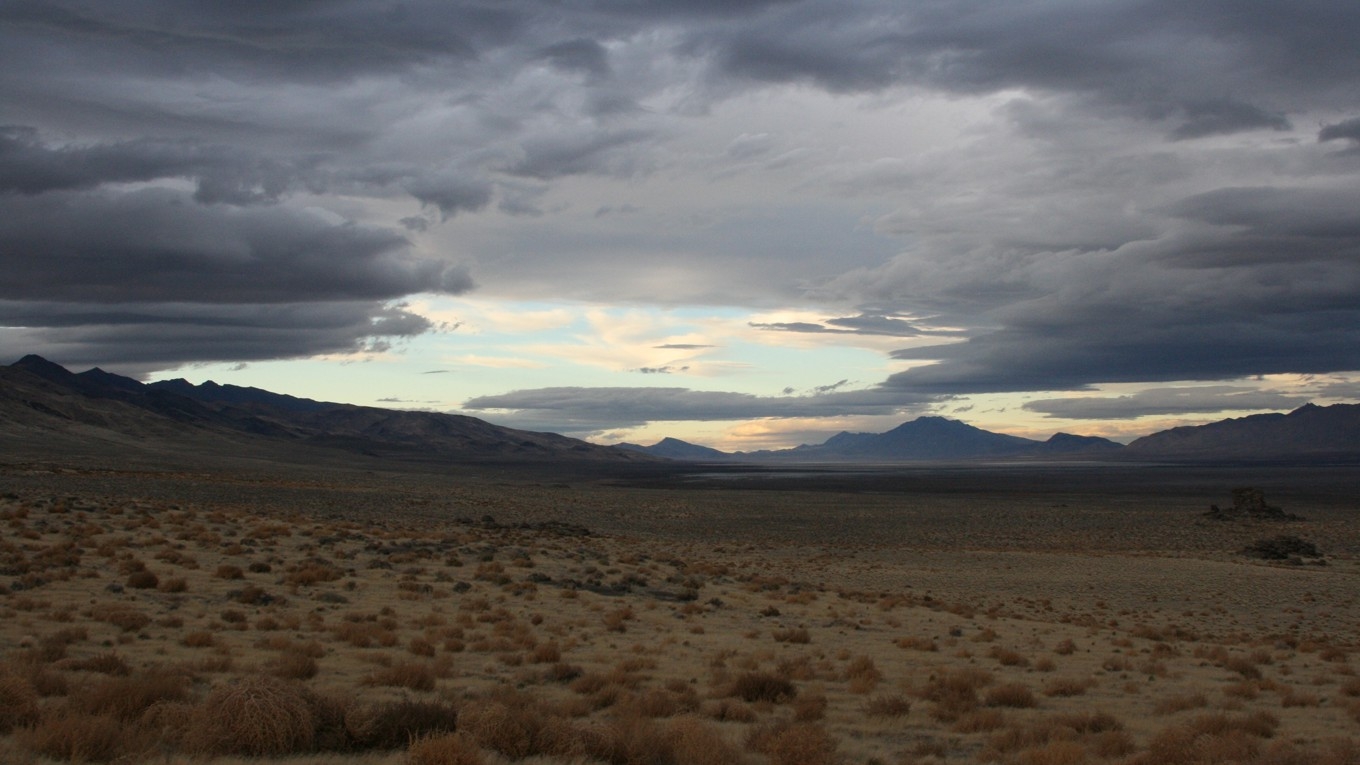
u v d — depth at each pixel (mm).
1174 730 16109
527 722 13414
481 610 30797
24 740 11602
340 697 13883
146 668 17500
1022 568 65688
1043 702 21094
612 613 31656
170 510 55875
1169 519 120312
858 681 21359
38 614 22609
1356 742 16953
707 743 13711
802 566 64938
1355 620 47000
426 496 116562
